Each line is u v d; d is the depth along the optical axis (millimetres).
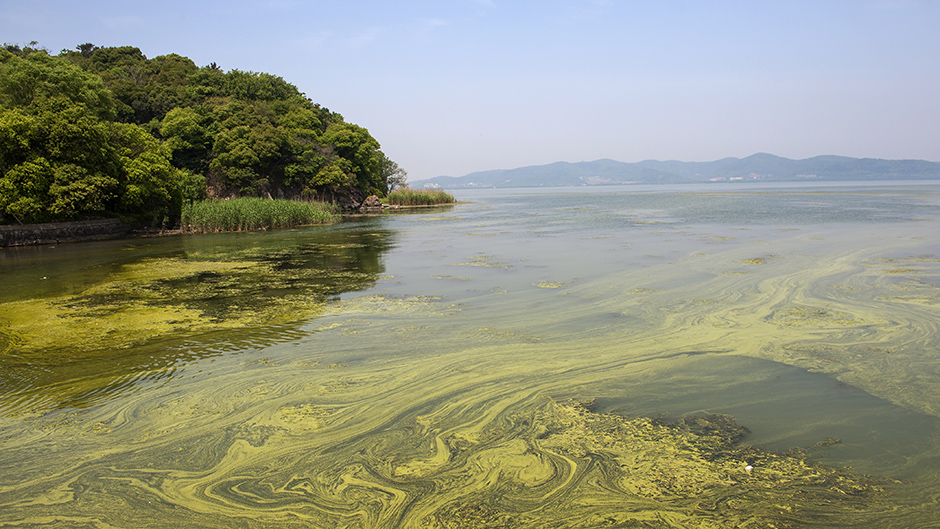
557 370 7625
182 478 5059
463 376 7434
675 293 12367
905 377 7098
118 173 30328
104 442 5738
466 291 12977
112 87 56375
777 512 4352
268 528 4285
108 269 17609
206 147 54250
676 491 4672
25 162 26422
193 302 12195
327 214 41094
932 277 13438
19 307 12008
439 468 5129
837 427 5777
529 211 50750
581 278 14383
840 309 10594
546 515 4375
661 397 6656
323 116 75188
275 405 6562
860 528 4133
